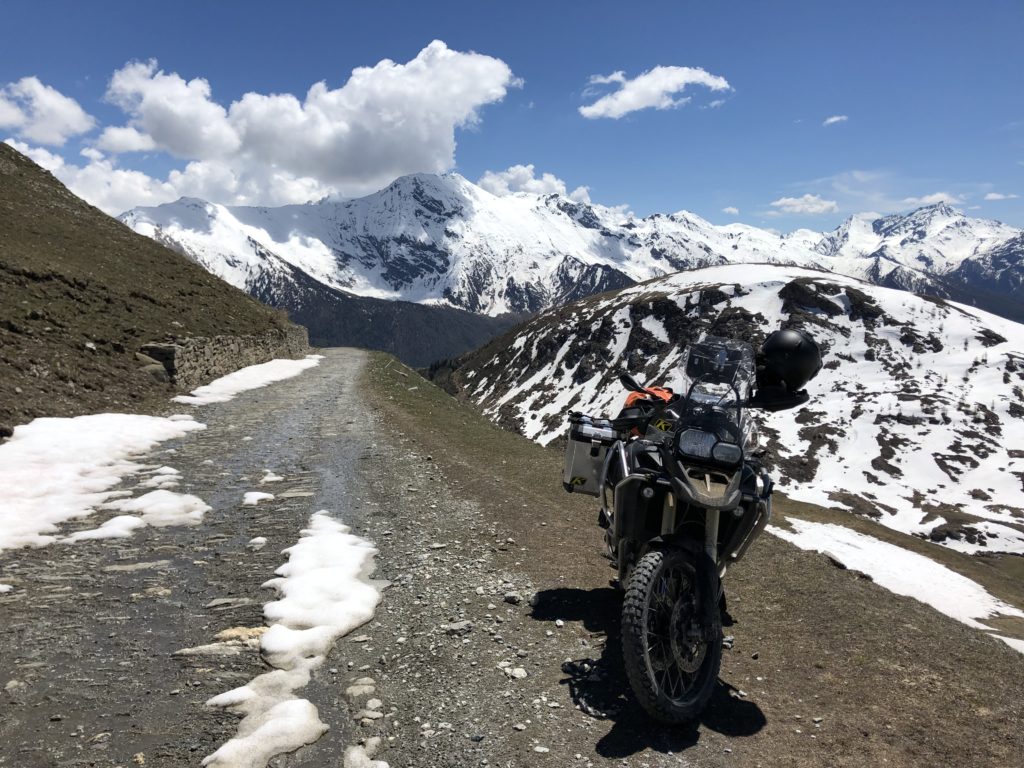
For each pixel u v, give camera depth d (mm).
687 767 4113
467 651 5625
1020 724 4684
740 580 7676
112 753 4051
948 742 4445
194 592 6727
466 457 14547
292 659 5340
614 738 4406
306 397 24016
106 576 7062
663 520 4961
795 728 4613
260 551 8039
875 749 4352
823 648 5910
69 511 9164
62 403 15617
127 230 42906
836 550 46875
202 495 10539
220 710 4578
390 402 23891
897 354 190000
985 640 6523
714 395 5254
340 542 8312
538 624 6227
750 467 5129
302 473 12352
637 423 5883
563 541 8859
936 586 45188
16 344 17344
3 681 4840
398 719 4574
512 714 4664
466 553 8211
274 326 40125
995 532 113875
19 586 6648
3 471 10562
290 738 4227
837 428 160250
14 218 32750
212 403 20797
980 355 184250
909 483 139125
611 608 6680
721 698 5012
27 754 4000
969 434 152000
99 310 23688
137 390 19281
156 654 5391
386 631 5996
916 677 5359
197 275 41000
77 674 5008
